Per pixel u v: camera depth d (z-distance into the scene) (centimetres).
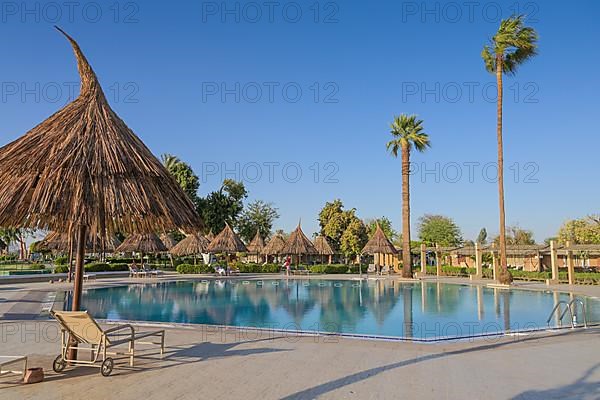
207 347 848
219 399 544
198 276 3534
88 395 555
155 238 3703
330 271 4284
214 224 5484
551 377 650
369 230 6006
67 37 667
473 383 618
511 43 2750
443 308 1733
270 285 2936
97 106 653
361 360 750
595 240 4841
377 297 2177
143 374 652
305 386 599
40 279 2794
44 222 661
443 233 6675
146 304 1878
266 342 903
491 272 3584
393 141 3559
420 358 768
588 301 1972
